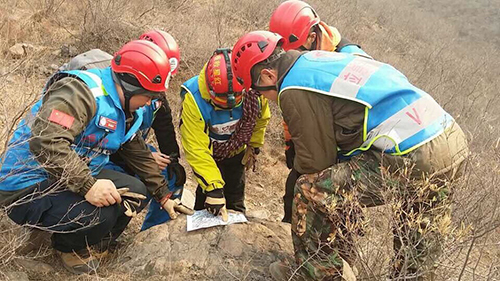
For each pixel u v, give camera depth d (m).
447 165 2.40
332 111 2.39
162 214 3.56
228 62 3.07
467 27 15.21
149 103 2.92
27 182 2.72
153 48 2.82
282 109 2.45
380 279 2.50
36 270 2.86
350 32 9.55
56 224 2.75
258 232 3.16
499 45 14.05
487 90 8.62
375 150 2.43
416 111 2.38
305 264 2.67
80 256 2.97
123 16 5.93
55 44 5.41
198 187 3.88
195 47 5.76
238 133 3.39
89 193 2.73
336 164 2.52
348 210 2.50
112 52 5.48
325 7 9.62
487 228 2.52
